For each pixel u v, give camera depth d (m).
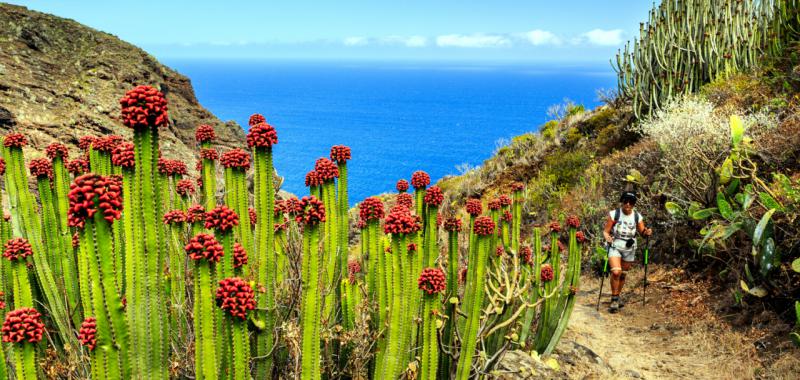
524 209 11.84
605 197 10.38
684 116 8.80
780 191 6.10
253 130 2.71
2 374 2.17
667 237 8.06
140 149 1.88
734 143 6.66
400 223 2.73
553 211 11.06
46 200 3.39
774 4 11.51
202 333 2.15
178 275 3.12
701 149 7.77
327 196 3.14
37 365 2.73
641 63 12.49
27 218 3.25
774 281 5.58
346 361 3.38
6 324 2.18
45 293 3.18
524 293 4.69
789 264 5.66
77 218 1.85
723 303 6.15
